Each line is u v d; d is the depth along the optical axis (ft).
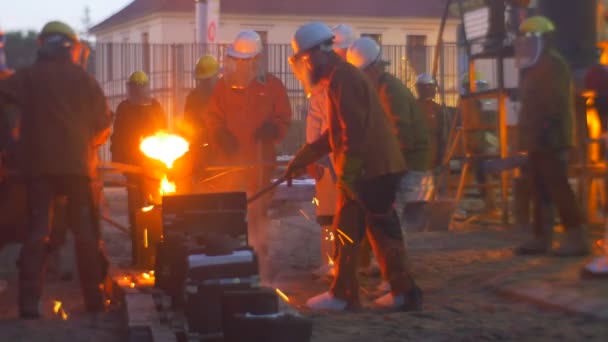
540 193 27.91
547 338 17.24
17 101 20.74
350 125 19.72
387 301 20.77
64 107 20.71
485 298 21.62
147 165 28.12
